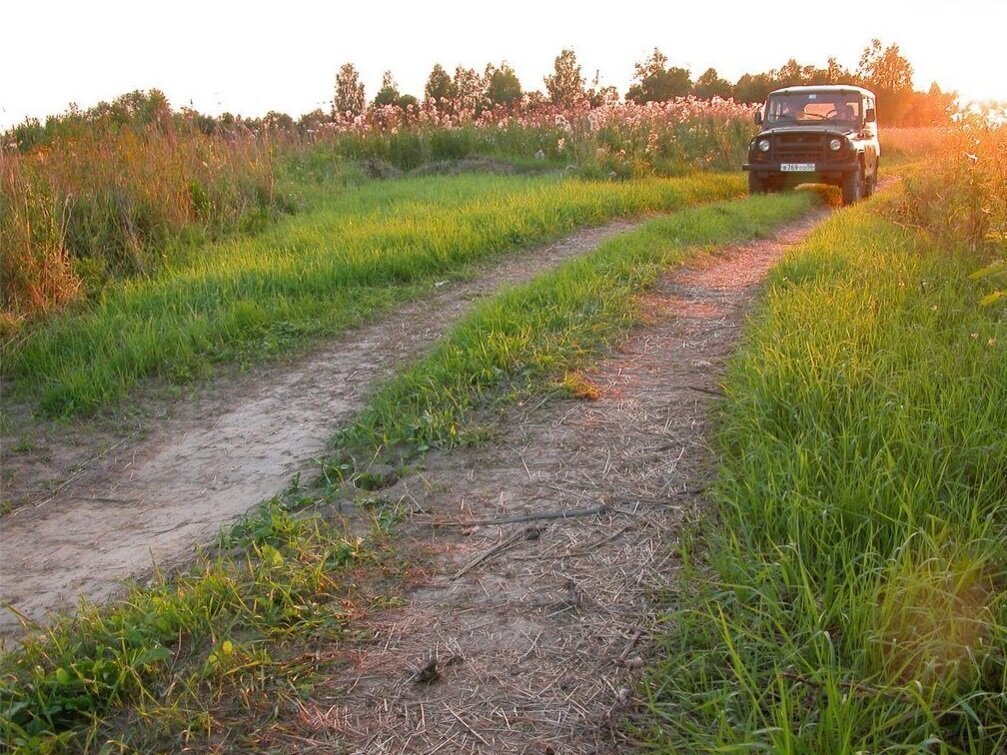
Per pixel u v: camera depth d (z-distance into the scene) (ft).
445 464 14.87
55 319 24.75
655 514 12.49
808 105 55.06
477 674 9.50
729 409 14.97
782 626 9.03
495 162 64.80
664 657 9.37
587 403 16.76
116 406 20.54
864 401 13.66
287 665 9.74
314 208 43.86
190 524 14.85
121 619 10.84
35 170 31.07
